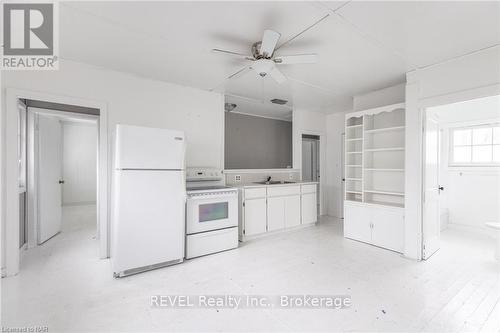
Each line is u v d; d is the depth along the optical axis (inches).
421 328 66.3
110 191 117.8
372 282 92.7
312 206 180.5
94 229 171.5
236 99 171.5
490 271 102.2
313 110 206.4
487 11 71.2
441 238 149.6
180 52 100.0
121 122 120.8
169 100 135.3
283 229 165.0
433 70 109.0
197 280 94.8
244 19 76.6
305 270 103.7
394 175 138.5
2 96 95.6
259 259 116.3
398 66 112.2
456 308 75.6
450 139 173.8
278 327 67.3
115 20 77.4
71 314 72.6
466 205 165.9
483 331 65.1
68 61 107.8
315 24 78.8
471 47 93.6
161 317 71.6
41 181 138.9
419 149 113.7
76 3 68.6
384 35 85.5
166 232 106.5
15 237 98.1
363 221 140.8
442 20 76.0
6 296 82.3
